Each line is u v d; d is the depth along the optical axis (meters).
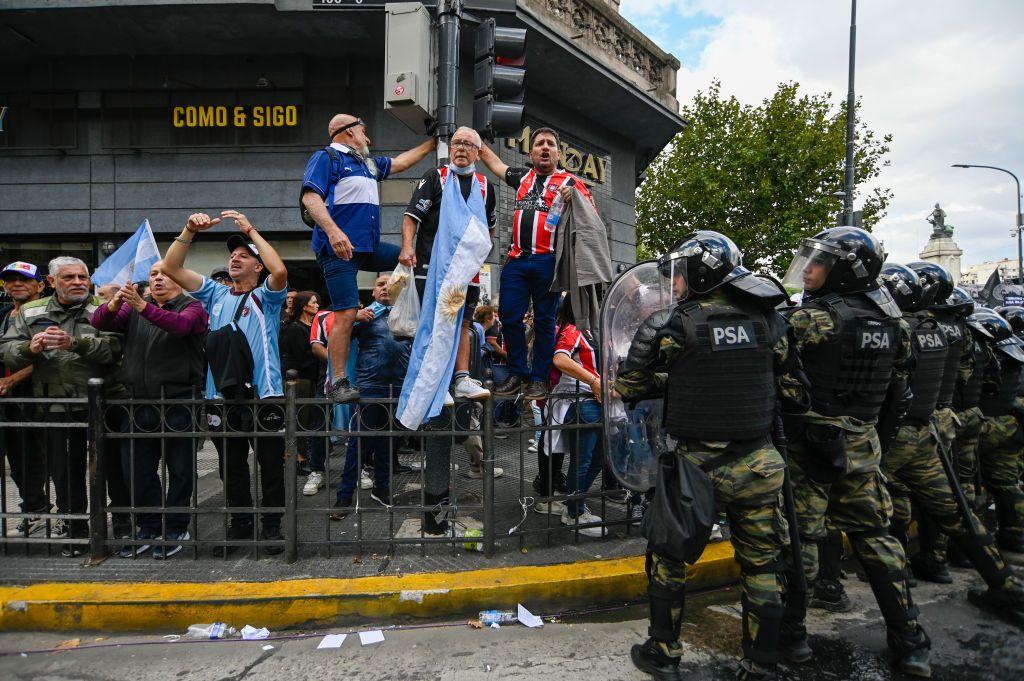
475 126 4.68
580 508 4.29
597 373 4.12
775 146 18.03
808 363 3.04
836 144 18.00
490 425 3.69
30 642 3.04
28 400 3.63
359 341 4.86
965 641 3.10
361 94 10.08
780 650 2.90
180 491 3.93
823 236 3.11
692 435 2.63
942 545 3.88
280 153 10.10
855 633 3.19
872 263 3.01
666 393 2.82
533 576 3.39
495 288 10.28
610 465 3.67
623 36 12.27
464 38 9.73
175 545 3.66
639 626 3.21
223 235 10.12
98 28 9.23
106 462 3.79
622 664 2.82
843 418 2.96
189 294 4.04
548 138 4.12
